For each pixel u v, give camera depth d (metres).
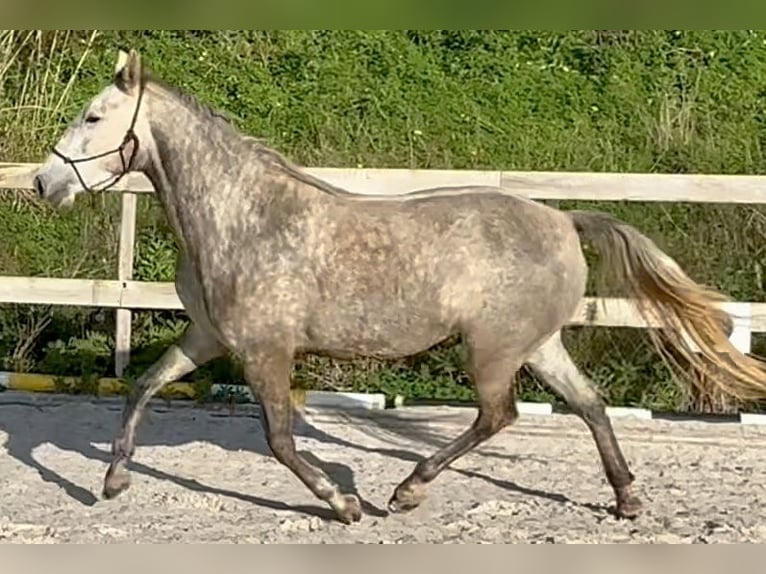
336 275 5.08
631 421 7.35
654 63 11.14
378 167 10.08
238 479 6.19
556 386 5.52
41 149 10.26
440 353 8.24
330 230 5.11
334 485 5.33
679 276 5.35
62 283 7.85
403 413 7.46
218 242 5.13
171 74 11.25
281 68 11.29
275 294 5.07
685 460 6.75
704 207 8.73
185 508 5.68
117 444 5.66
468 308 5.14
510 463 6.58
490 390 5.26
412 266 5.09
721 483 6.29
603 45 11.34
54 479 6.12
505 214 5.21
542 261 5.19
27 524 5.32
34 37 11.08
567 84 10.98
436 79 11.10
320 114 10.79
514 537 5.26
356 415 7.48
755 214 8.62
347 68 11.23
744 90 10.79
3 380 7.94
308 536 5.22
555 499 5.91
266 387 5.15
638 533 5.36
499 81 11.05
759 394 5.57
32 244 9.38
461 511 5.66
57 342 8.52
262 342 5.11
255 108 10.90
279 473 6.31
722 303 5.55
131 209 7.85
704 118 10.48
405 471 6.39
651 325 5.57
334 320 5.12
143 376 5.69
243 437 7.04
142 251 9.11
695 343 5.47
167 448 6.77
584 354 8.17
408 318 5.12
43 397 7.76
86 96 10.94
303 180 5.18
